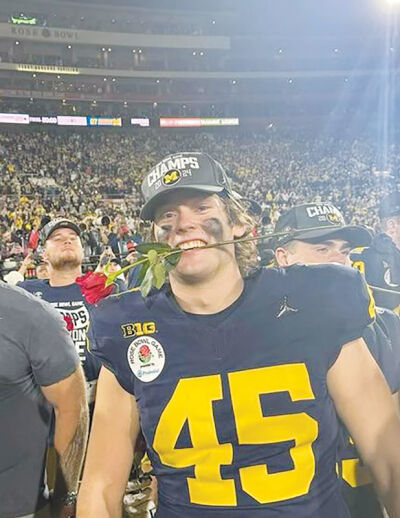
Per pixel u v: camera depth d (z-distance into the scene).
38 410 2.09
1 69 40.72
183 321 1.48
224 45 47.12
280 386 1.42
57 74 43.53
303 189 34.69
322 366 1.46
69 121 38.66
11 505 2.00
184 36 46.06
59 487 2.24
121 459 1.61
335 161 40.38
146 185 1.60
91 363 3.62
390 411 1.51
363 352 1.52
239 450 1.42
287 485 1.41
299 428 1.42
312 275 1.52
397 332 2.15
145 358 1.48
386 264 3.33
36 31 42.03
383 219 4.34
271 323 1.45
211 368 1.43
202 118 43.28
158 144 40.81
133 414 1.60
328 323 1.46
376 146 43.53
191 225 1.50
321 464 1.45
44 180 32.28
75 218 22.64
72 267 4.19
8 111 38.31
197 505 1.45
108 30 46.09
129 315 1.53
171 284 1.52
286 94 47.78
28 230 17.06
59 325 2.11
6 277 5.74
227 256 1.50
